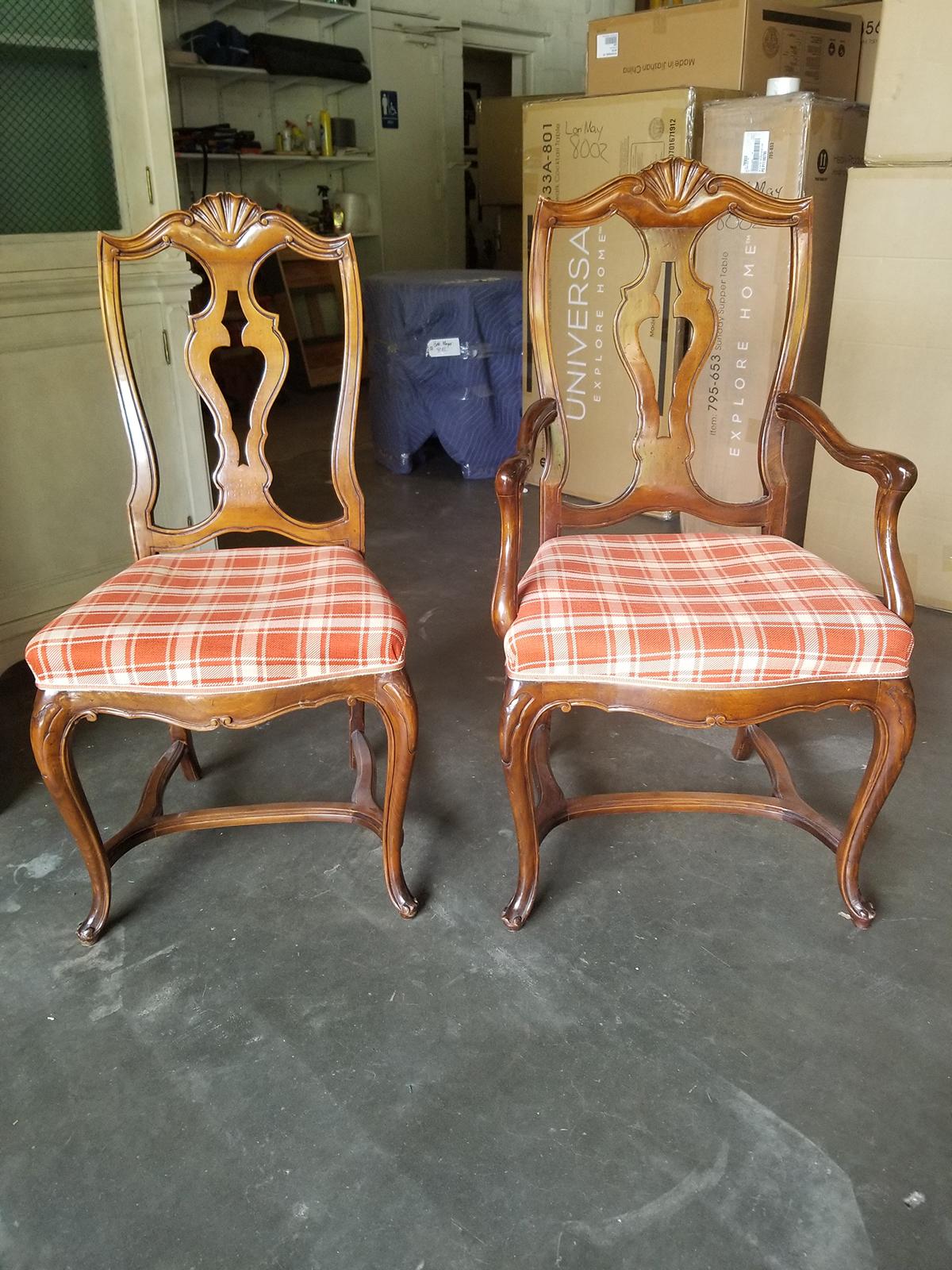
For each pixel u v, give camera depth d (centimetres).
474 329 345
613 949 136
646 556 146
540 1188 102
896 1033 121
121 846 145
